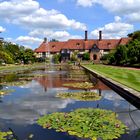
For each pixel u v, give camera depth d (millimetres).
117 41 108312
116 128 7902
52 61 104812
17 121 8945
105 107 11422
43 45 118250
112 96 14539
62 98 13789
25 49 84875
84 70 44156
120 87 15625
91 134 7285
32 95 14945
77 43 110812
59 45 117312
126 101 12945
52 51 115938
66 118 9000
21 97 14156
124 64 58156
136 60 52656
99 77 26000
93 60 101062
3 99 13586
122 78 22484
